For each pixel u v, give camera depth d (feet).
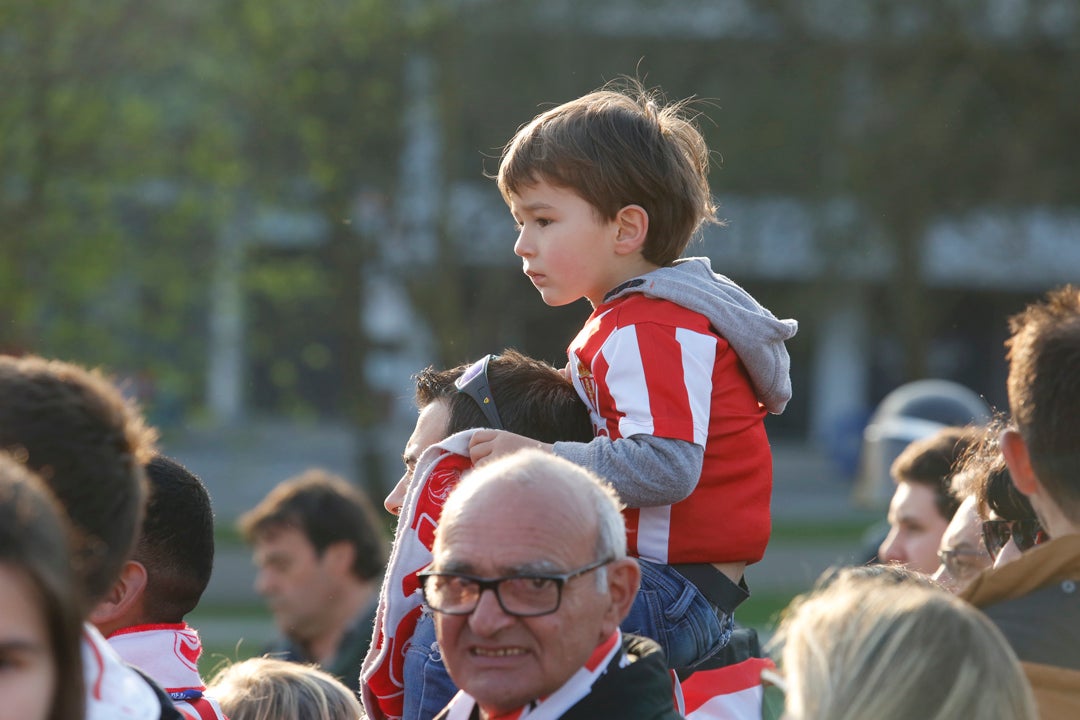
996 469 20.48
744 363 20.99
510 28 143.23
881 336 248.73
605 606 15.66
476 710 16.74
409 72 139.54
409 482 20.62
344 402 156.46
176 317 120.78
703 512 20.08
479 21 142.41
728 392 20.53
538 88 142.10
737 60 152.35
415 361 171.94
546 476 15.62
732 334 20.68
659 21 151.43
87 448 13.80
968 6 151.53
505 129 142.10
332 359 160.35
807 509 183.42
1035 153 151.02
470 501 15.60
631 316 20.26
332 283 145.18
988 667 14.10
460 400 20.88
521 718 15.57
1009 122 153.58
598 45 146.72
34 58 106.52
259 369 237.66
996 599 16.65
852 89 154.51
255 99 123.85
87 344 111.14
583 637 15.42
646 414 19.31
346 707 21.99
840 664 14.33
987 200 153.99
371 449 157.07
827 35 151.53
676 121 22.33
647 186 20.85
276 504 40.01
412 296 151.43
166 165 115.24
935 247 182.19
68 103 108.68
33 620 11.33
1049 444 16.34
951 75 152.97
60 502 13.47
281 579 39.81
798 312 166.81
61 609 11.41
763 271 166.20
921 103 150.51
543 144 21.06
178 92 121.49
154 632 19.66
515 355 21.84
